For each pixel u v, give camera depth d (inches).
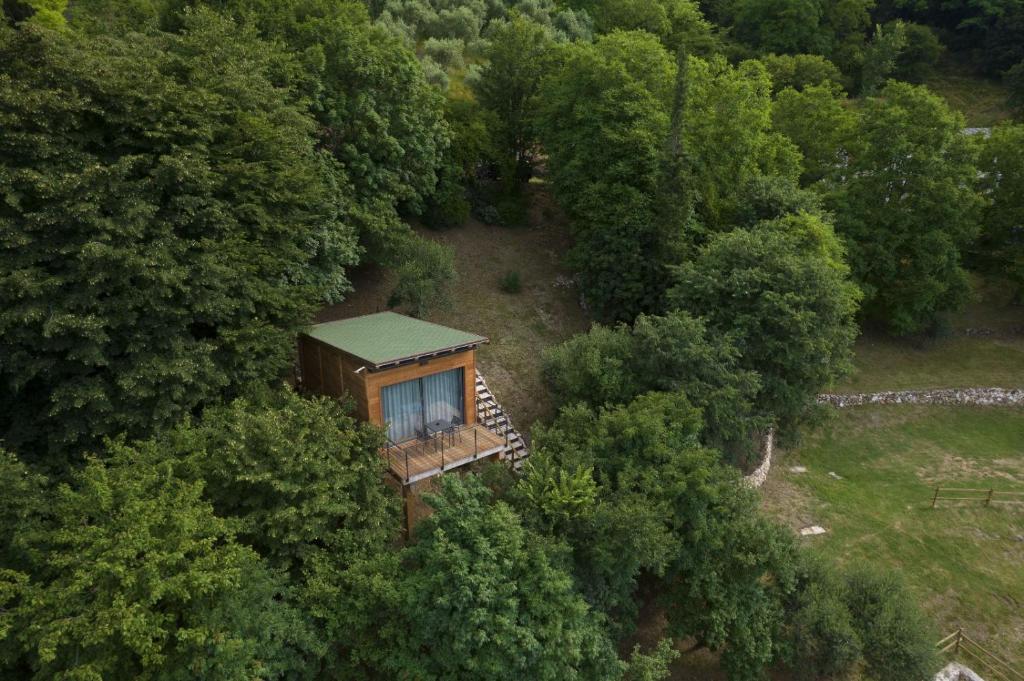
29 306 529.0
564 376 904.9
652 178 1190.9
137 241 600.7
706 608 691.4
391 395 758.5
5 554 473.7
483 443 789.9
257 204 725.9
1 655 426.6
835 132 1614.2
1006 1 2701.8
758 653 671.8
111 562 435.8
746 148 1301.7
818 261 1021.2
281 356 724.7
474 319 1210.6
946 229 1466.5
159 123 629.0
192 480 544.4
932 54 2763.3
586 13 2268.7
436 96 1283.2
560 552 599.8
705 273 1023.6
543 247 1492.4
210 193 665.6
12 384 542.6
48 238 557.6
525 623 540.4
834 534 978.7
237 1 987.3
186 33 786.8
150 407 609.6
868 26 2915.8
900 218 1435.8
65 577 448.5
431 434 797.2
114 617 414.0
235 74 725.9
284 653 510.6
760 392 983.0
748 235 1042.7
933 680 727.7
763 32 2728.8
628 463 711.1
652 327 911.0
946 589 887.1
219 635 445.7
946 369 1494.8
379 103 1111.6
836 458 1198.9
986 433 1301.7
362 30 1133.7
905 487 1115.3
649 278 1198.3
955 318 1673.2
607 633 644.1
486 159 1534.2
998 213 1563.7
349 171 1058.1
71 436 569.3
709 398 860.6
